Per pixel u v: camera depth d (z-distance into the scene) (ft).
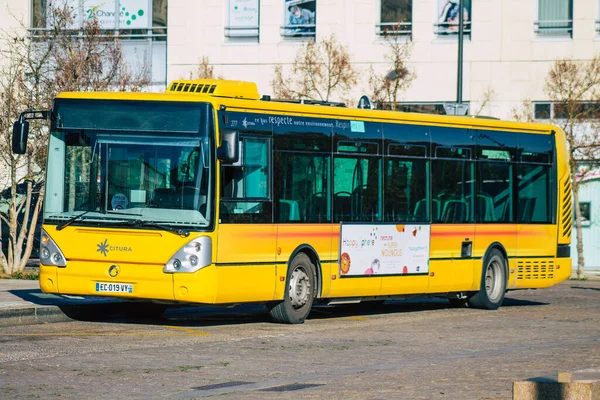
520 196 79.10
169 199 57.21
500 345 53.78
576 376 31.63
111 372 42.60
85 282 57.98
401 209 69.56
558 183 82.02
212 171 57.16
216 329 59.06
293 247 61.93
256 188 59.72
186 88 60.70
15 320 59.31
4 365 43.91
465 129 74.95
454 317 70.18
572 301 86.58
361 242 66.59
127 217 57.36
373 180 67.67
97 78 104.78
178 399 36.88
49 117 59.77
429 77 136.15
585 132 127.85
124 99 58.44
